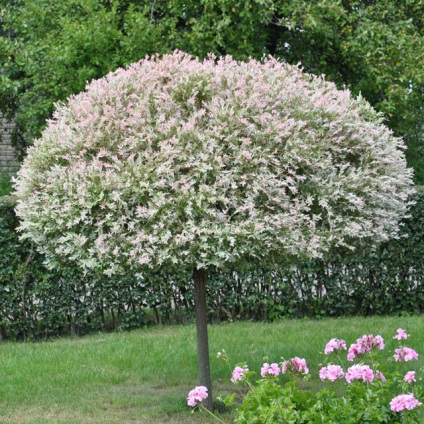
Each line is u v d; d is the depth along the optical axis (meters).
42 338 8.38
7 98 12.83
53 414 5.11
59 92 10.55
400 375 3.93
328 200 4.59
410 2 11.33
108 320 8.80
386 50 10.79
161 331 8.32
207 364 5.12
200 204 4.23
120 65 10.35
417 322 8.05
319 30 10.60
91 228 4.55
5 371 6.26
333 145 4.78
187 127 4.34
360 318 8.71
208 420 4.94
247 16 10.09
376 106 10.96
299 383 5.59
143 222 4.40
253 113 4.53
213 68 4.79
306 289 8.81
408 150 12.85
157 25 10.70
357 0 11.45
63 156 4.59
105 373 6.09
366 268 8.83
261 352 6.67
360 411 3.53
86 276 8.36
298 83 4.99
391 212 5.03
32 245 8.21
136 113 4.45
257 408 3.64
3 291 8.21
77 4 10.83
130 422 4.91
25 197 4.82
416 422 3.54
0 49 11.20
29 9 10.84
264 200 4.45
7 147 15.47
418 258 8.83
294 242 4.44
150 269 4.69
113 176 4.33
